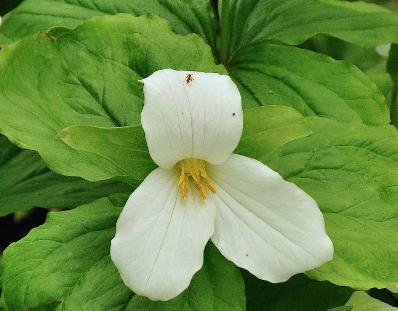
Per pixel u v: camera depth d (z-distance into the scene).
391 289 0.42
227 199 0.35
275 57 0.45
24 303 0.35
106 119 0.40
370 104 0.43
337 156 0.39
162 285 0.33
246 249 0.34
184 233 0.34
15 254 0.36
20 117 0.39
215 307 0.36
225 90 0.33
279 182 0.34
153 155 0.33
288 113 0.34
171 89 0.33
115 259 0.33
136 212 0.33
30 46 0.41
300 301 0.42
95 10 0.46
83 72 0.41
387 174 0.39
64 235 0.37
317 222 0.34
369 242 0.37
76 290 0.36
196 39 0.41
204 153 0.34
